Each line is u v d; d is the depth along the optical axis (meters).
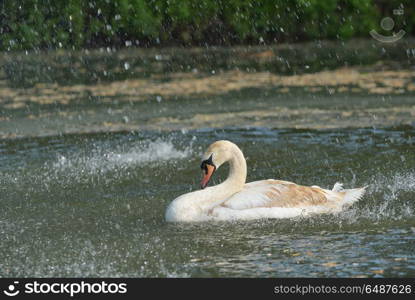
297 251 9.68
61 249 10.20
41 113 21.50
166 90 24.89
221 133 17.83
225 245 10.02
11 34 35.56
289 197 11.30
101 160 15.55
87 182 13.88
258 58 31.62
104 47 35.91
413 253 9.46
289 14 35.97
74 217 11.73
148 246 10.15
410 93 22.25
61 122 20.06
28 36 35.53
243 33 35.62
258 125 18.59
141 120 19.94
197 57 32.41
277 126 18.39
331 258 9.38
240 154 11.53
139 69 29.84
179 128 18.62
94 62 32.09
